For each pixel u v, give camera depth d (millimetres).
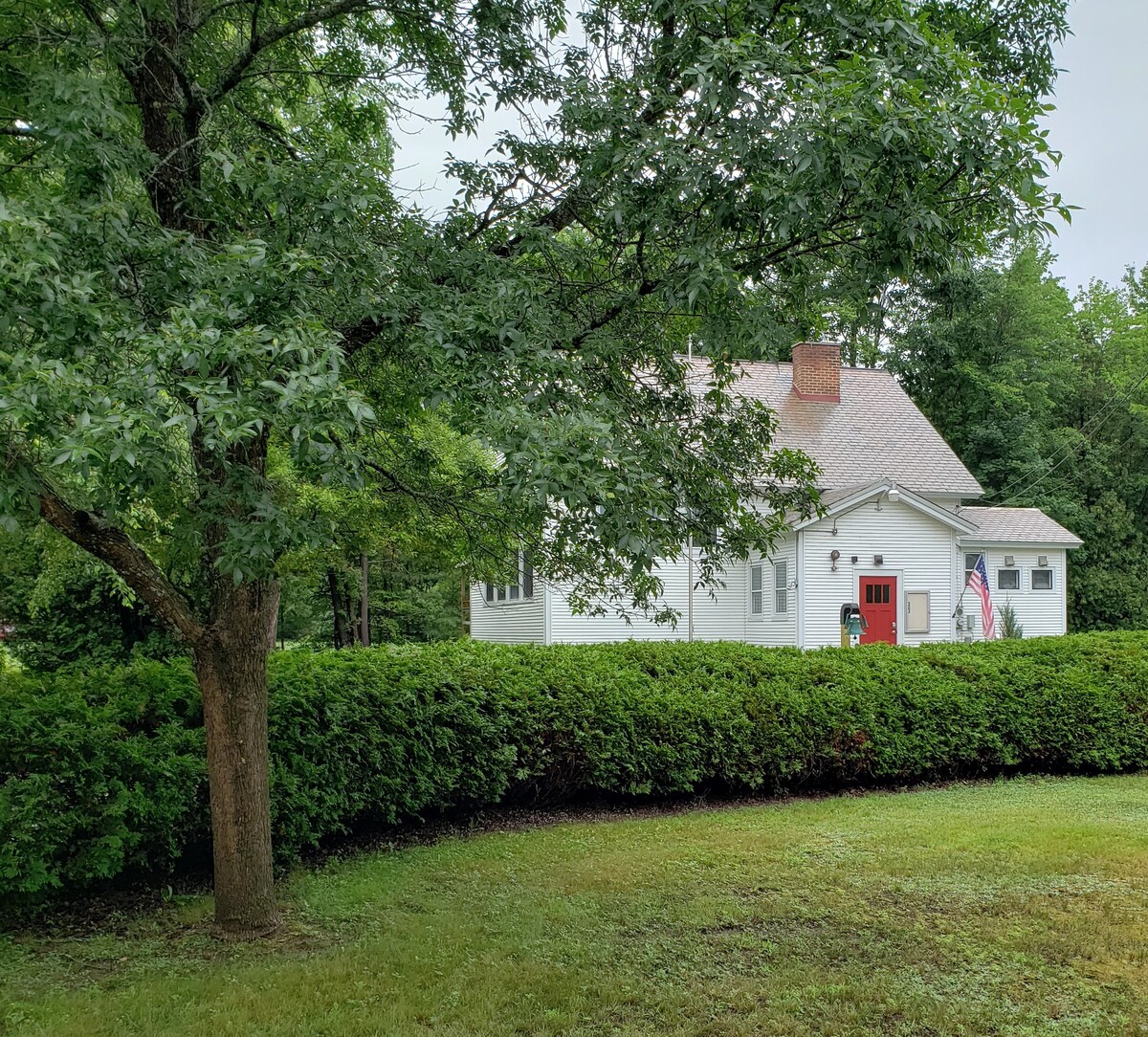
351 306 3795
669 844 6309
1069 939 4539
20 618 14242
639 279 4719
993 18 5375
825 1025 3674
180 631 4496
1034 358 30922
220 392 2754
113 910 4949
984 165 3654
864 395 22547
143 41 4301
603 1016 3734
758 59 3723
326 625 24828
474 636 21531
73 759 4848
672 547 4992
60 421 2750
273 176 3707
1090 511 27359
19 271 2736
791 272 4305
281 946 4461
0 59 4355
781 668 8414
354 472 2984
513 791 7160
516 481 3195
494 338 3930
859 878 5504
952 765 8695
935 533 18844
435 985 3982
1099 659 9648
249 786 4656
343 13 5277
